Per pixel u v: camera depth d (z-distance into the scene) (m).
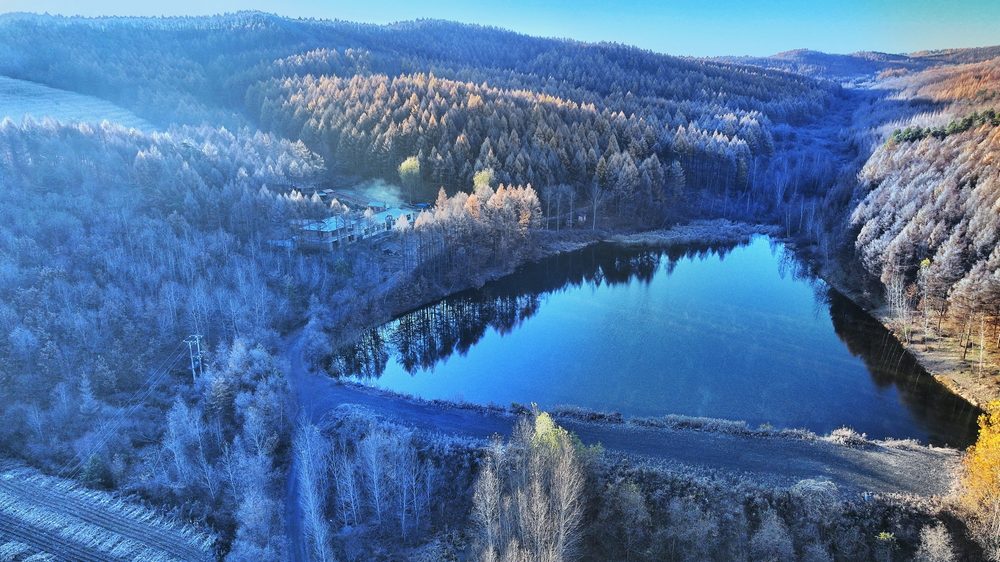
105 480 52.31
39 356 62.16
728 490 47.31
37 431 56.09
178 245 86.81
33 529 46.97
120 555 45.41
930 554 40.62
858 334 84.94
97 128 119.88
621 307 99.44
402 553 46.34
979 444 44.72
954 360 72.56
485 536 43.88
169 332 72.56
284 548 45.66
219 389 59.41
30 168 94.88
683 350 81.75
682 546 43.62
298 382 68.94
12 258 72.88
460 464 53.47
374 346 86.50
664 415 64.75
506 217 116.31
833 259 112.62
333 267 97.94
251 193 106.81
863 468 50.62
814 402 66.75
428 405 63.88
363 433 57.66
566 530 41.66
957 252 76.88
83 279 74.75
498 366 78.69
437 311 98.88
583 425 58.34
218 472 52.47
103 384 62.84
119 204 93.88
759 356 79.25
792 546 42.38
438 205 117.31
